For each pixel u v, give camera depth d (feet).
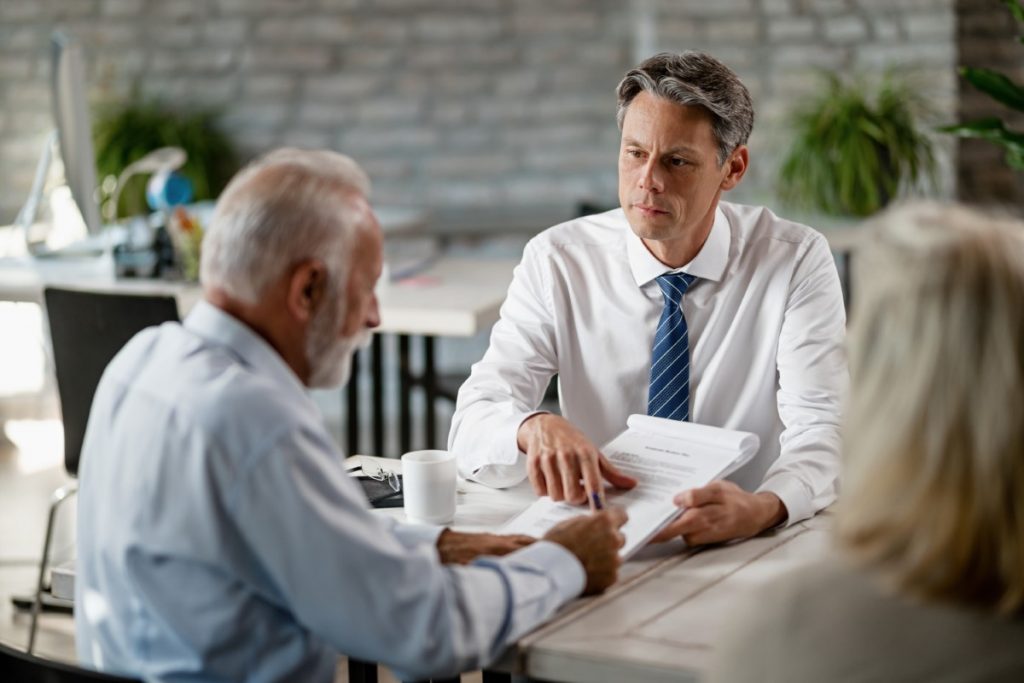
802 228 6.99
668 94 6.16
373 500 6.04
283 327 4.48
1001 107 17.81
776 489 5.72
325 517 4.18
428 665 4.29
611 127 19.07
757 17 18.08
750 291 6.85
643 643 4.48
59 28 18.49
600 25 18.85
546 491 5.76
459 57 18.86
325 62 18.80
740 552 5.38
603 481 5.74
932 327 3.12
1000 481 3.04
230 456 4.20
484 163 19.10
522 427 6.04
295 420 4.26
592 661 4.39
